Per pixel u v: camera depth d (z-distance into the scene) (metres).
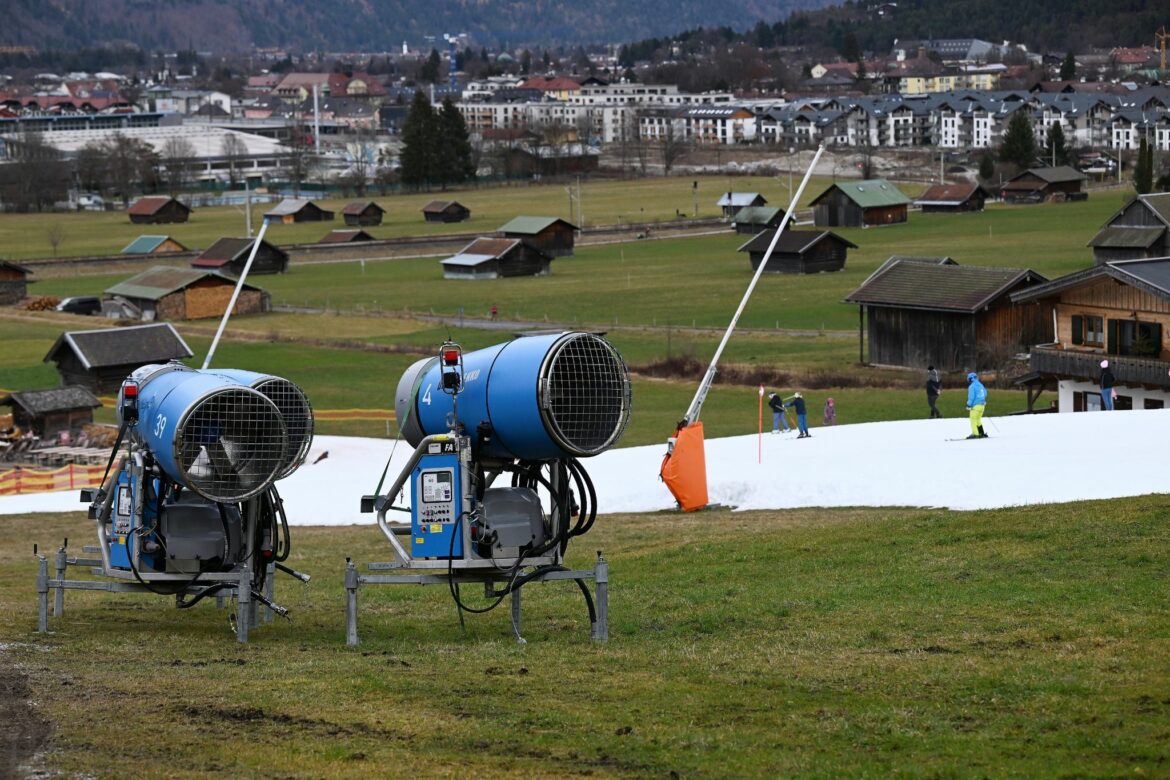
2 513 72.75
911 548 41.75
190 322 187.12
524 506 31.61
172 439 31.53
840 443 67.19
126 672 28.61
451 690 26.39
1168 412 65.31
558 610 36.81
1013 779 20.33
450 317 178.00
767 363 130.88
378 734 23.33
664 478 58.56
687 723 23.83
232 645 32.66
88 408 111.69
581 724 23.88
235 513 34.06
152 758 21.80
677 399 114.00
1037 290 92.75
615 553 48.31
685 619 33.84
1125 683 24.94
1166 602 31.48
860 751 22.03
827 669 27.27
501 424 30.34
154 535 33.50
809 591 36.41
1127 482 49.62
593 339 30.42
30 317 194.50
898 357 127.88
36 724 23.81
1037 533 41.12
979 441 62.06
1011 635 29.48
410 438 33.06
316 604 40.44
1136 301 88.44
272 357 146.88
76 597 43.00
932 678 26.08
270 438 32.53
